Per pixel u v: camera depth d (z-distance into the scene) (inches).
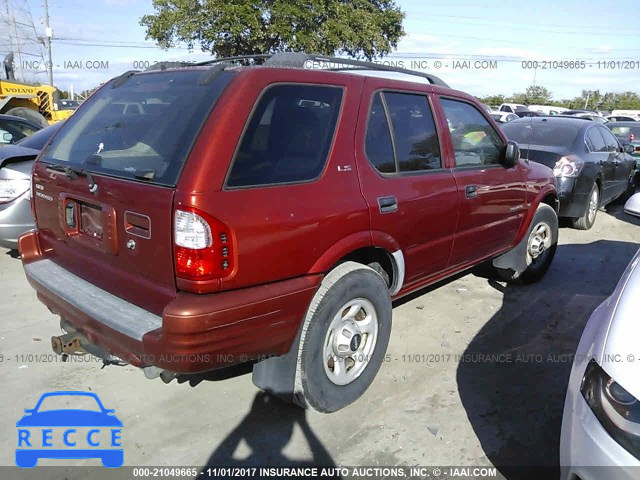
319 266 115.7
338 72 129.5
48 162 134.4
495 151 182.1
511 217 189.0
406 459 113.7
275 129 111.5
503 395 137.3
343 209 119.2
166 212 98.7
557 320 184.4
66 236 126.7
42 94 666.8
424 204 142.9
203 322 96.4
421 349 161.2
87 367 148.4
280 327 110.0
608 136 358.9
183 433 121.3
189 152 101.4
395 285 142.4
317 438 120.0
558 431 123.5
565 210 304.5
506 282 220.8
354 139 126.6
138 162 109.7
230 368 149.6
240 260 100.9
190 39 930.1
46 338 163.6
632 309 91.5
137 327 102.2
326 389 123.2
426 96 153.1
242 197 102.1
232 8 881.5
